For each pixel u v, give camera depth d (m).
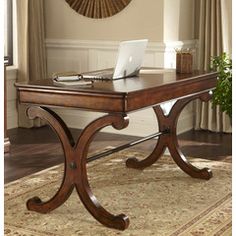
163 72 3.71
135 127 5.56
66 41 5.95
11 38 5.98
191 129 5.95
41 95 2.91
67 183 2.96
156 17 5.36
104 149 4.86
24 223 2.87
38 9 5.91
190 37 5.88
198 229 2.74
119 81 3.12
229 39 5.62
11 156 4.61
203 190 3.54
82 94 2.73
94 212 2.85
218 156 4.62
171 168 4.16
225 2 5.55
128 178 3.86
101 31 5.73
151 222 2.87
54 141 5.24
